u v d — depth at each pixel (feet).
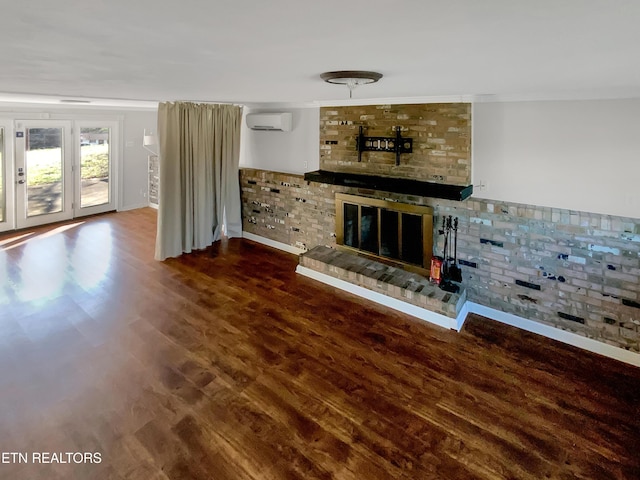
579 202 10.09
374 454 7.18
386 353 10.32
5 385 8.74
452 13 2.93
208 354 10.12
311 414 8.13
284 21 3.18
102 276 14.73
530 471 6.89
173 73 6.27
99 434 7.47
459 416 8.15
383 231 14.01
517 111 10.60
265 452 7.16
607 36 3.61
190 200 17.03
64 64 5.35
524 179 10.82
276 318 12.03
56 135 20.52
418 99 11.93
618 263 9.69
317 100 13.48
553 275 10.72
